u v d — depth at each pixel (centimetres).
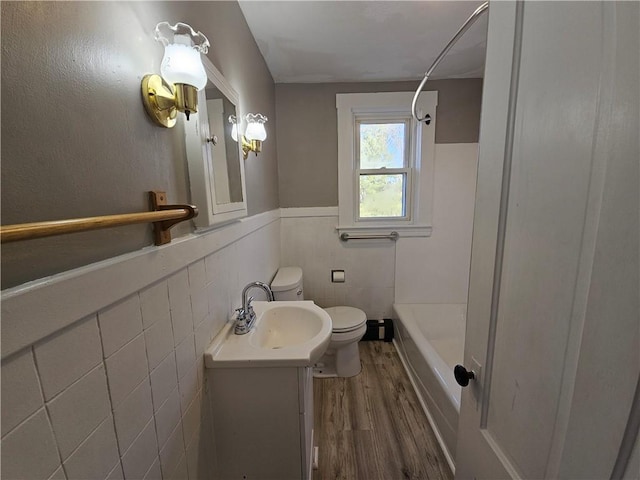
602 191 34
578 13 37
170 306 69
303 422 96
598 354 35
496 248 58
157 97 63
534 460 48
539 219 46
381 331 243
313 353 95
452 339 220
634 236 30
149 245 62
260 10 133
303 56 177
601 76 34
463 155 221
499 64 56
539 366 46
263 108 178
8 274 35
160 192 66
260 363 90
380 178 234
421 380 169
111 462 51
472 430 70
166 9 70
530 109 47
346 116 218
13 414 35
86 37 46
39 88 39
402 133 228
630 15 31
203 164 81
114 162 53
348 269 239
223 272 103
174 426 72
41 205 39
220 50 106
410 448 140
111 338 50
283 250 236
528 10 48
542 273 45
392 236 232
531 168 47
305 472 100
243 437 98
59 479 41
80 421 44
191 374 81
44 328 38
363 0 129
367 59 182
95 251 48
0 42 34
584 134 37
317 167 226
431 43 165
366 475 127
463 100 215
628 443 32
